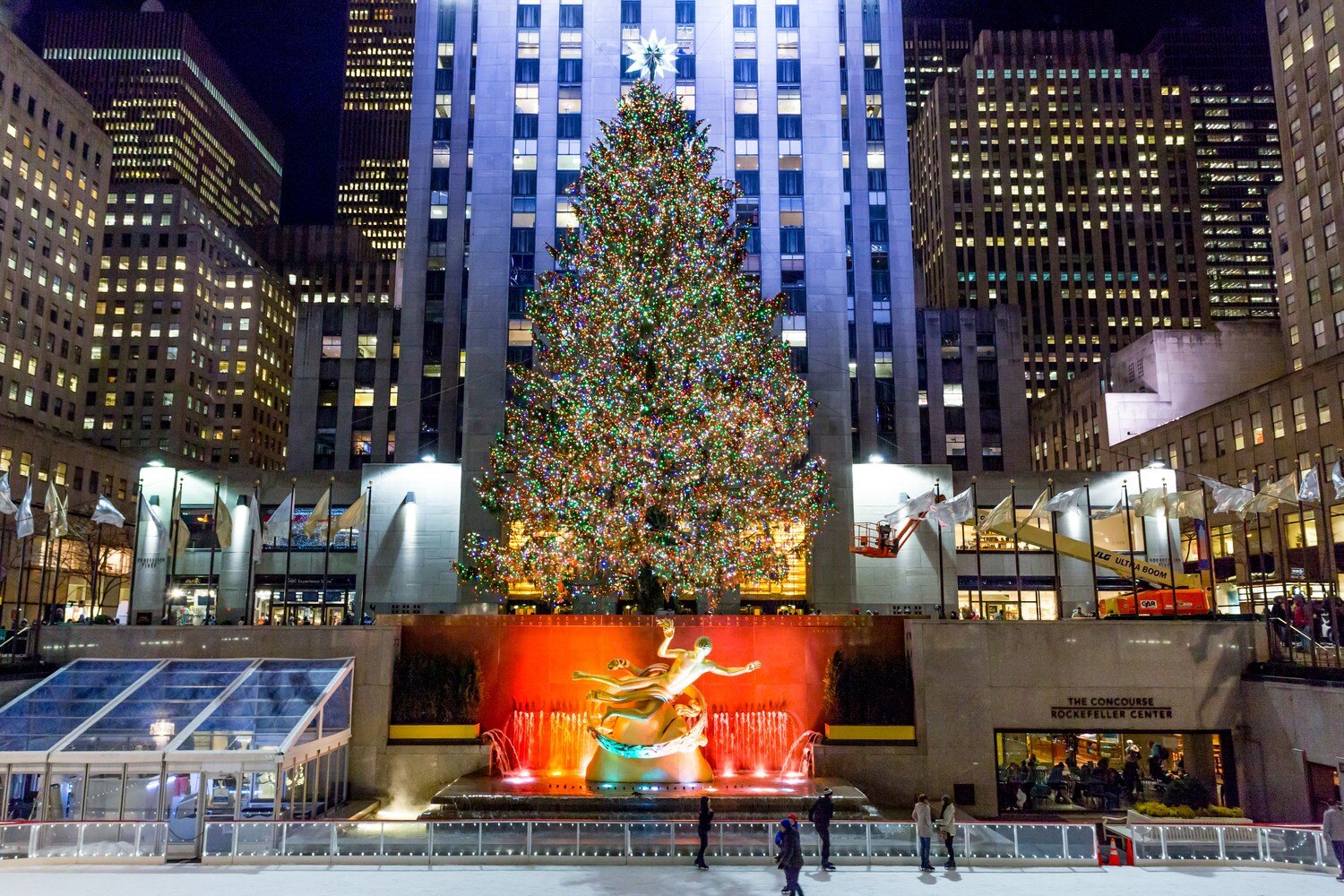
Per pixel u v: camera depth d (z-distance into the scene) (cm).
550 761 3231
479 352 5847
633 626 3347
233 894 1853
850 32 7175
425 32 7206
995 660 3225
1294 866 2142
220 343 14350
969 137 15400
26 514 3553
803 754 3228
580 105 6322
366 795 3109
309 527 4069
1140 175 15275
